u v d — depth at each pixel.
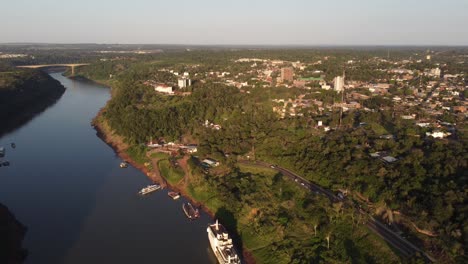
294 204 164.38
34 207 176.75
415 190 155.50
